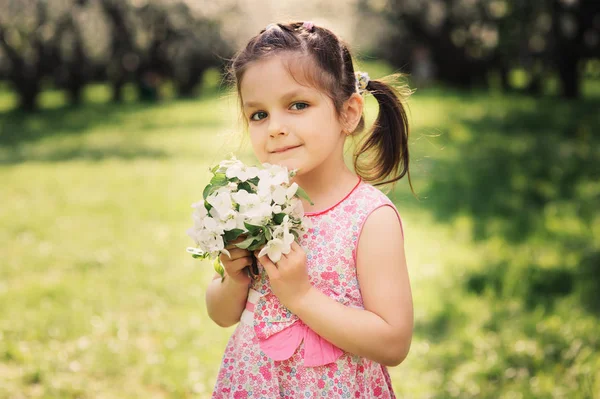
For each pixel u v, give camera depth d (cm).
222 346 371
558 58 1639
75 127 1500
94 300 440
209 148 1123
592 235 542
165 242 581
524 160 895
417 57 2155
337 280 155
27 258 534
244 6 2217
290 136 150
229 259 150
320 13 2128
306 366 154
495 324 379
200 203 147
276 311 157
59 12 1961
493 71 2092
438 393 307
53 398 306
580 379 307
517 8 1292
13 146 1231
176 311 426
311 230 157
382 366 169
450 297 425
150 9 2105
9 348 355
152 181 855
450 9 1881
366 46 2272
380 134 181
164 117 1627
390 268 153
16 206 723
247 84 154
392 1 2030
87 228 629
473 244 534
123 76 2167
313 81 151
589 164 846
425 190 727
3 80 2038
